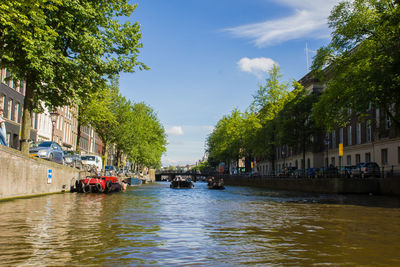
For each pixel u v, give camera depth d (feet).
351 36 89.76
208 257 22.65
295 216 46.73
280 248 25.70
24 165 62.90
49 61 61.57
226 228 34.88
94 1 68.44
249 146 181.88
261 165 300.20
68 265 19.81
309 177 139.64
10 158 57.62
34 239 26.55
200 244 26.66
